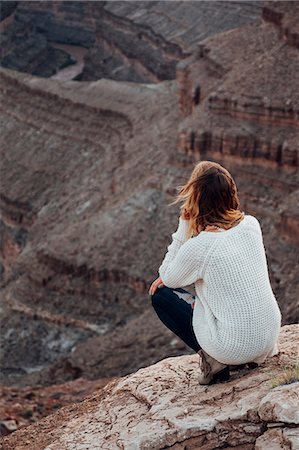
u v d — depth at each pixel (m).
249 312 7.93
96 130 67.75
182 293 8.77
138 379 9.45
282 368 8.61
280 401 7.61
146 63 105.56
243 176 43.91
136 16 112.94
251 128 43.78
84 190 58.84
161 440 7.94
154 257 41.19
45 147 70.06
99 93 71.44
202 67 55.12
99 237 43.44
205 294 8.13
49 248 43.66
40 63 121.88
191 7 108.25
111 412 8.98
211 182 8.01
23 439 10.30
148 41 108.19
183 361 9.72
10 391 18.30
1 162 70.81
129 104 68.19
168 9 110.81
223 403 8.22
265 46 50.69
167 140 54.56
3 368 36.94
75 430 9.04
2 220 63.88
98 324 39.31
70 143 68.81
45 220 57.91
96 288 40.84
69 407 10.91
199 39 100.88
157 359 28.55
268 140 42.59
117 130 65.94
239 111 44.69
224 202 8.05
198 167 8.19
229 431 7.84
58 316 40.38
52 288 42.03
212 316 8.19
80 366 30.23
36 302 41.91
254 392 8.12
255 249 8.07
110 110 67.62
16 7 122.94
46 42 127.56
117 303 40.00
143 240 42.69
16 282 44.22
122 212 45.50
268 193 41.97
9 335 40.22
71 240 44.06
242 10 103.00
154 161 52.53
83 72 118.38
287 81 44.47
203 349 8.33
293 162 41.78
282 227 36.91
